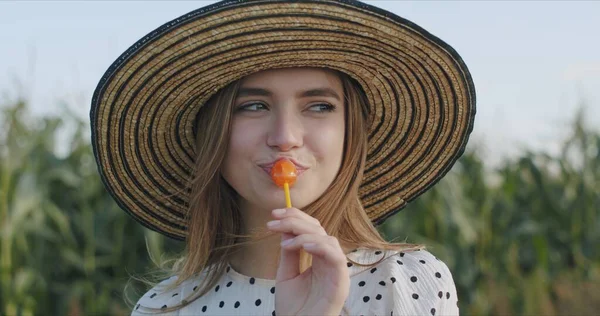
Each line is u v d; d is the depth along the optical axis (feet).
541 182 28.86
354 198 7.81
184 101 7.69
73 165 23.31
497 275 26.66
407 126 8.11
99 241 22.95
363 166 7.74
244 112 7.33
